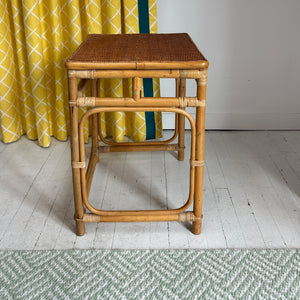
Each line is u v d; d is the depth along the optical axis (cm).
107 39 162
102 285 120
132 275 124
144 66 120
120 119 205
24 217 153
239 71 218
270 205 159
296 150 205
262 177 180
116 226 148
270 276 122
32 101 208
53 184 175
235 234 143
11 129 210
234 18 206
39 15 191
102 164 191
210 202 161
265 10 204
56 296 117
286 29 208
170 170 186
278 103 224
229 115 227
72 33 192
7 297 116
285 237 141
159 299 115
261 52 213
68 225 149
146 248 137
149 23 196
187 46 146
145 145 195
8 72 201
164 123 229
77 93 127
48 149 206
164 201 163
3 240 140
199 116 127
